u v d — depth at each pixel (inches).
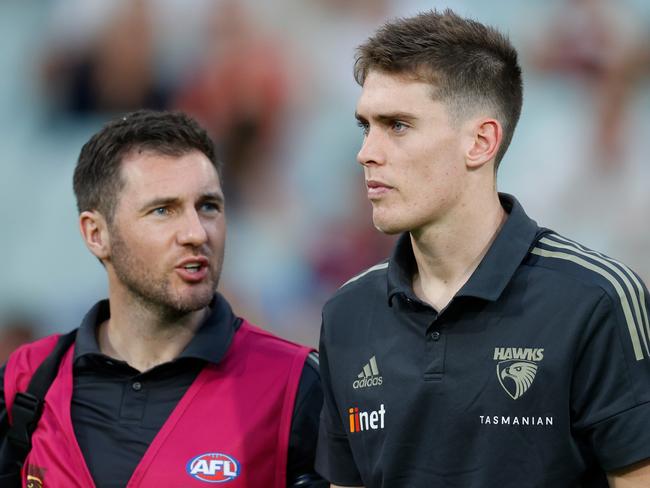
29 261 1162.6
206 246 390.9
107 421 389.4
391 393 336.2
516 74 345.1
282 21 1193.4
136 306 400.2
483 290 326.3
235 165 1162.0
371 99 328.5
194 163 392.8
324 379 365.4
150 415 388.5
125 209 391.2
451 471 324.5
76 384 399.9
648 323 326.0
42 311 1149.1
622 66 1160.8
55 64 1216.8
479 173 334.6
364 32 1184.2
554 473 318.0
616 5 1170.6
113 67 1206.3
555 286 325.7
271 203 1147.3
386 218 329.1
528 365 319.6
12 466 408.8
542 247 338.3
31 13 1243.2
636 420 313.1
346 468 362.9
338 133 1161.4
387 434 335.3
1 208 1181.1
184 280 388.8
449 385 326.3
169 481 378.0
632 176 1132.5
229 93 1178.0
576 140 1139.3
